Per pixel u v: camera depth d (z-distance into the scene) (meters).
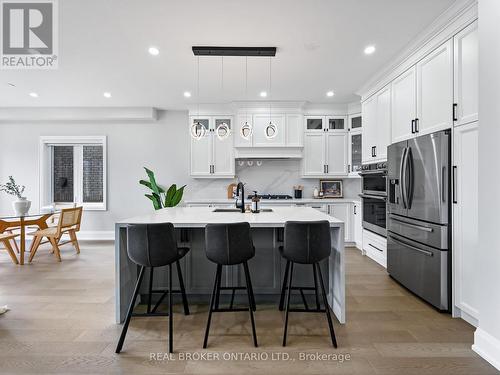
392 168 3.30
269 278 2.73
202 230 2.74
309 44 2.97
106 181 5.73
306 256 2.06
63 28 2.66
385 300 2.81
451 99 2.41
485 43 1.88
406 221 2.99
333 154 5.35
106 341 2.08
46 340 2.09
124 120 5.64
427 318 2.43
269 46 3.02
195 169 5.40
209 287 2.74
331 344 2.04
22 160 5.70
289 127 5.20
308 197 5.68
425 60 2.78
